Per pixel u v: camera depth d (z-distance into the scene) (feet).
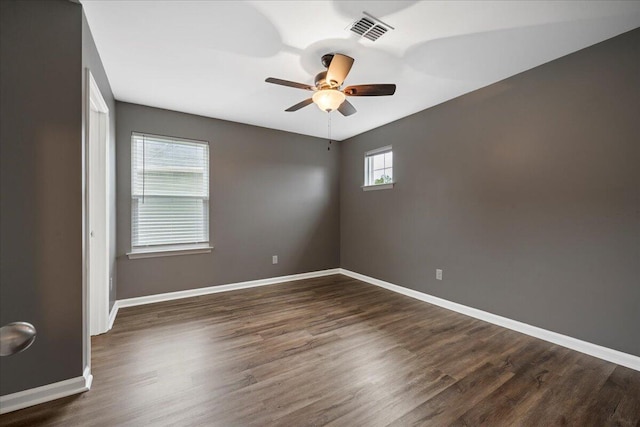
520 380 5.97
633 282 6.38
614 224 6.63
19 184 5.02
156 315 9.52
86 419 4.77
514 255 8.49
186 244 11.58
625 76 6.43
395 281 12.55
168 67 7.93
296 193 14.46
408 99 10.21
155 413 4.93
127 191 10.34
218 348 7.29
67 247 5.37
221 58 7.49
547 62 7.73
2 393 4.91
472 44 6.90
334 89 6.96
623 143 6.48
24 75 5.04
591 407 5.18
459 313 9.87
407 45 6.93
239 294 11.95
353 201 15.06
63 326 5.34
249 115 11.81
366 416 4.91
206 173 12.01
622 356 6.52
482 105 9.27
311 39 6.68
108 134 8.23
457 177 10.03
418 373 6.22
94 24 6.06
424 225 11.26
